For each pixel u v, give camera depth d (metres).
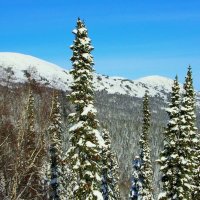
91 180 25.61
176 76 32.66
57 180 43.09
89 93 25.86
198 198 39.16
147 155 51.81
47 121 14.89
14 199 13.84
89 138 25.53
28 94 15.40
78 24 25.66
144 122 51.88
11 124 15.45
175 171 31.34
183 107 31.64
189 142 31.91
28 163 14.21
